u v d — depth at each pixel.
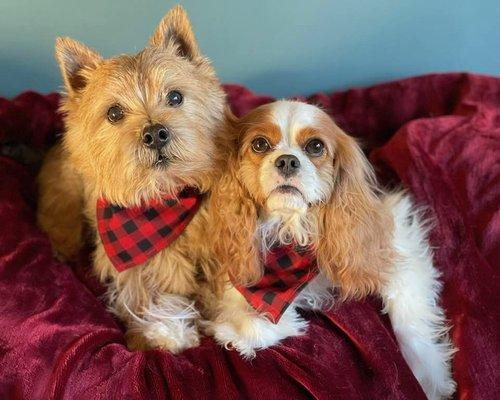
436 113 0.81
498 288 0.62
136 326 0.60
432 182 0.68
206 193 0.61
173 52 0.58
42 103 0.77
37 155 0.78
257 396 0.51
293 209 0.54
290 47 0.82
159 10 0.77
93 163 0.57
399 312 0.61
